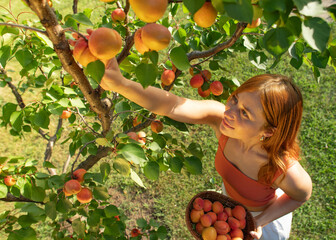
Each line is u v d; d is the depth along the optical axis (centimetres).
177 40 140
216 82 162
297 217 341
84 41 77
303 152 398
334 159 388
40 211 142
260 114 128
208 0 69
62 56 81
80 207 149
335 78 486
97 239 163
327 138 408
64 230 198
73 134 172
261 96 125
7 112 166
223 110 166
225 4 56
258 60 170
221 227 147
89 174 137
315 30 55
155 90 136
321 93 466
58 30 75
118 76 107
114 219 158
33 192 146
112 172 388
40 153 413
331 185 367
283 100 125
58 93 154
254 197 166
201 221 149
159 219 352
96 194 139
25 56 149
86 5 653
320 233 330
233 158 160
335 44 110
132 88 122
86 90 99
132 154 115
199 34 181
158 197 370
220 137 164
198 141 424
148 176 138
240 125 133
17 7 646
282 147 143
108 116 125
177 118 149
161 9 68
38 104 164
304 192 150
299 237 328
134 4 68
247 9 56
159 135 152
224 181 178
